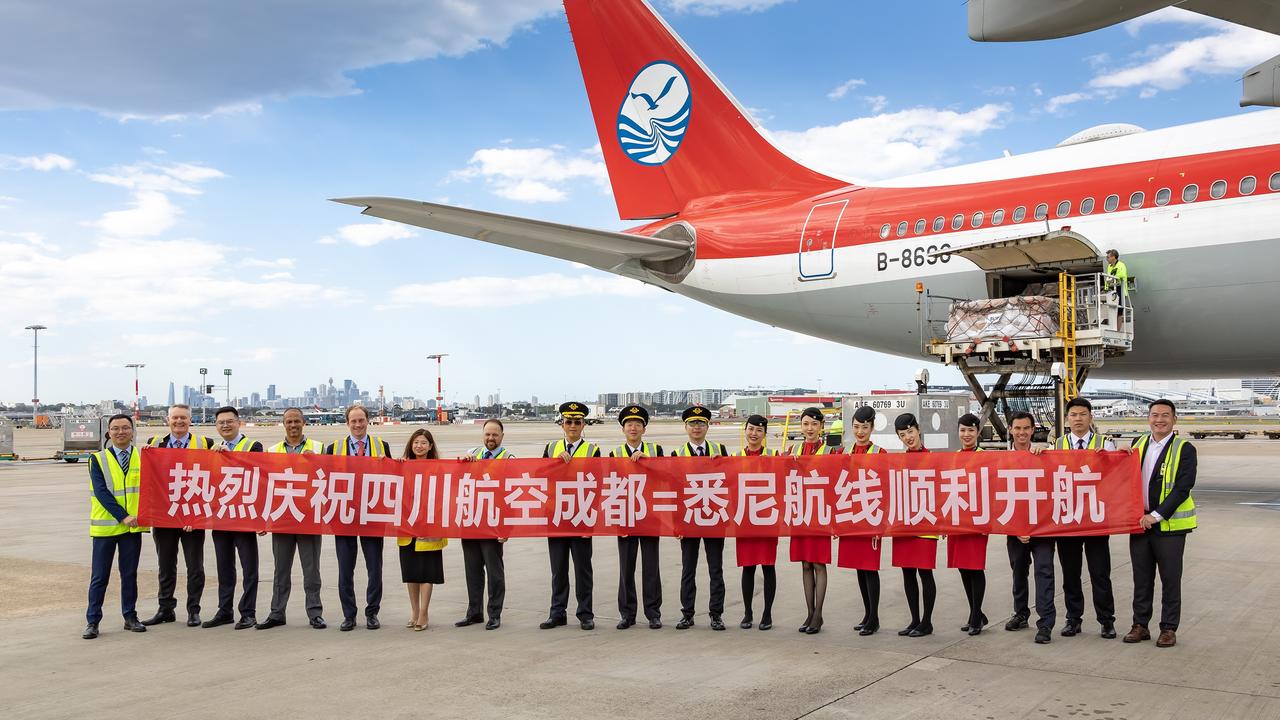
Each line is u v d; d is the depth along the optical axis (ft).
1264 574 33.53
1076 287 56.80
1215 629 25.63
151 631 27.22
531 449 126.31
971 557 25.49
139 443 170.91
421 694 20.21
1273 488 66.95
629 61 81.25
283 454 27.66
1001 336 56.70
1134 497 24.13
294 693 20.39
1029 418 25.32
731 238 74.49
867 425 26.94
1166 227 53.26
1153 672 21.31
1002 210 59.93
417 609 27.14
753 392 573.74
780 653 23.71
